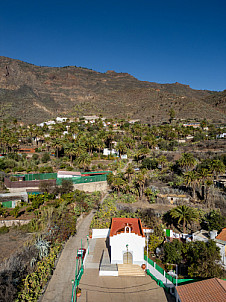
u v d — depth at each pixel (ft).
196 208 152.76
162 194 181.37
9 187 190.90
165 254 102.58
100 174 244.83
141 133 416.87
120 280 89.35
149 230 124.36
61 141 304.71
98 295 80.79
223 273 88.22
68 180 202.08
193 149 346.95
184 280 84.48
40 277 84.99
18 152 332.60
